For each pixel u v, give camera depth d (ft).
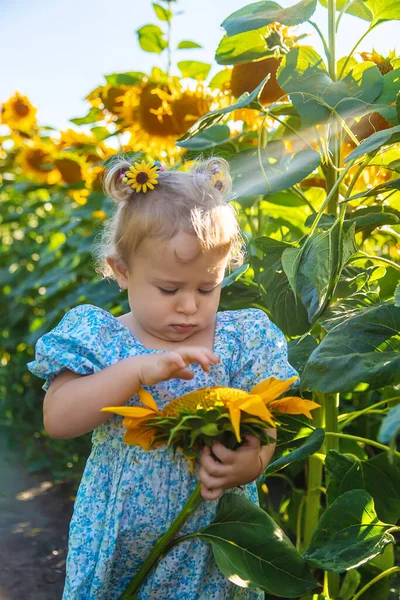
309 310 5.36
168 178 4.70
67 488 10.59
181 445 4.31
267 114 5.88
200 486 4.53
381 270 6.44
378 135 4.88
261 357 5.01
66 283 12.37
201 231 4.41
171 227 4.42
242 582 4.37
